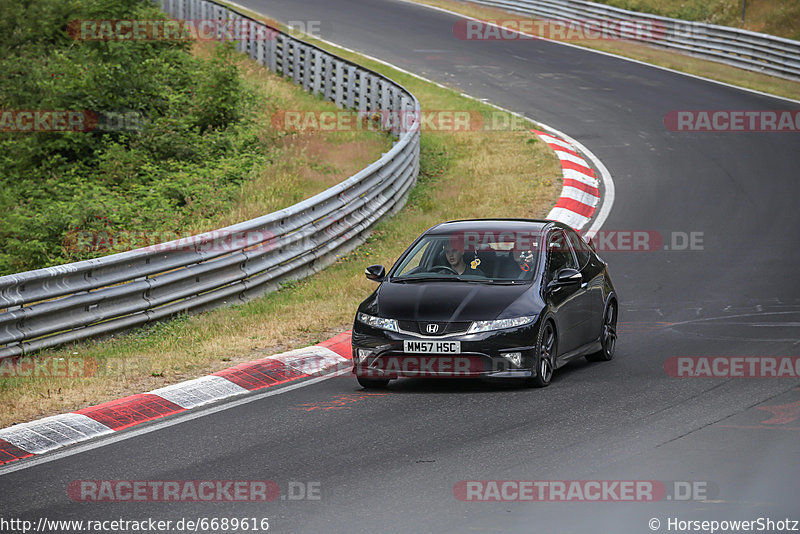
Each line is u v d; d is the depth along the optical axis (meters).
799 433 29.67
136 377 38.72
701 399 34.34
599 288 42.47
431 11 178.50
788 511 23.31
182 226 72.06
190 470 28.03
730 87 122.94
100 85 94.62
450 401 35.41
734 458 27.41
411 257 41.06
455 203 76.12
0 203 81.31
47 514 24.66
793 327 46.03
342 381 39.28
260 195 76.69
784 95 117.94
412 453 28.89
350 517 23.70
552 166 86.38
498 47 148.25
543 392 36.41
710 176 84.31
